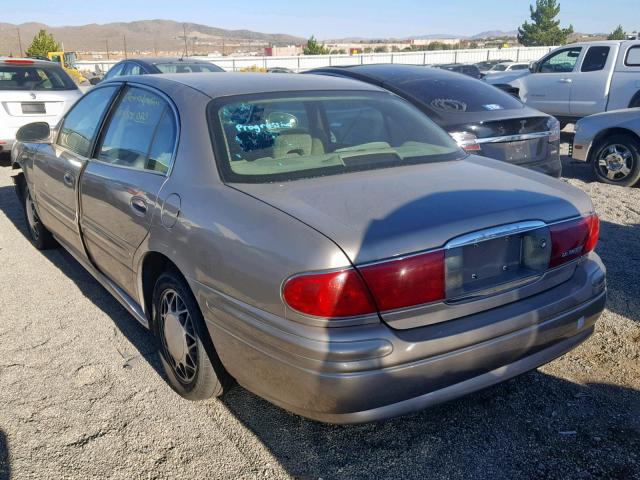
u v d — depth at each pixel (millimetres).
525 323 2619
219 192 2814
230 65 52125
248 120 3217
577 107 12094
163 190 3086
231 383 3064
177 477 2666
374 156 3236
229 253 2570
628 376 3436
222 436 2947
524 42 70125
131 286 3551
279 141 3191
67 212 4395
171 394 3305
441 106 6164
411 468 2717
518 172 3281
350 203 2596
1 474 2666
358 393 2293
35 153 5055
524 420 3047
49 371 3549
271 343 2422
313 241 2324
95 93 4453
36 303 4531
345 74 7098
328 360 2277
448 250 2434
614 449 2818
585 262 3014
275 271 2373
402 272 2340
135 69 10977
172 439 2922
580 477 2645
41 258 5539
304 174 2967
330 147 3357
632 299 4473
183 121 3215
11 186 8516
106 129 4008
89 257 4258
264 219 2523
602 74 11602
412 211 2539
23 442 2893
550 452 2809
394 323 2367
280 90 3520
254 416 3107
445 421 3049
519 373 2691
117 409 3166
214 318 2713
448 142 3719
